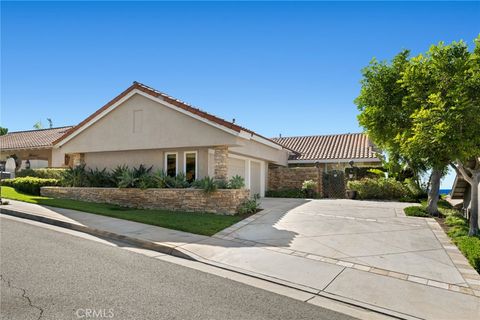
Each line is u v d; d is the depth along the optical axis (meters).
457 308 5.47
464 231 10.21
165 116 15.52
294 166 25.34
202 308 5.16
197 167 15.73
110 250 8.34
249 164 19.58
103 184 16.94
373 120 11.73
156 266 7.23
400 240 9.67
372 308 5.46
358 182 20.47
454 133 7.78
